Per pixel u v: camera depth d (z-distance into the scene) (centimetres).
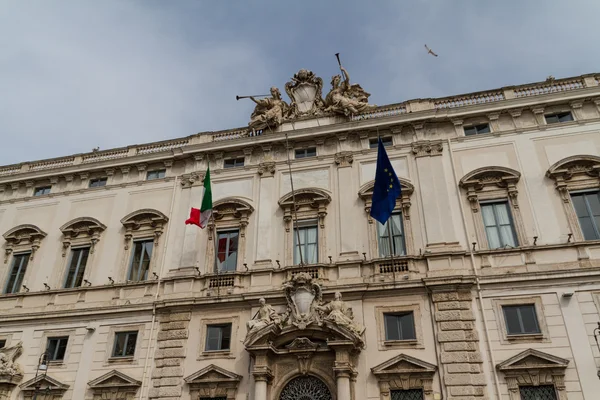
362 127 2750
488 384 2008
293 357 2205
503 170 2441
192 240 2700
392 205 2259
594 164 2353
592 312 2055
